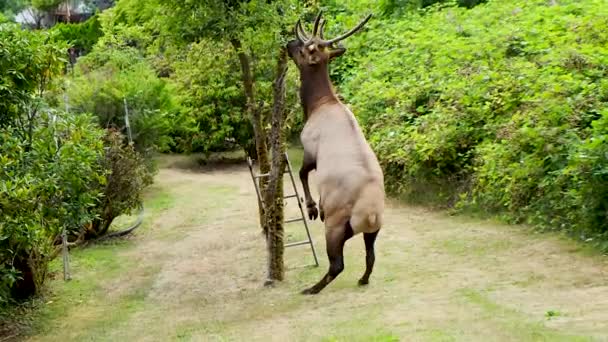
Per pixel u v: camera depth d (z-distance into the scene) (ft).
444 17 56.18
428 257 30.50
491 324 19.36
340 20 61.46
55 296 31.60
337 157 25.62
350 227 25.30
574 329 18.21
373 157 25.86
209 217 47.93
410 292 24.76
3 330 27.40
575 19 41.91
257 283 30.68
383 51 56.08
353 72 56.13
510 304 21.57
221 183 62.69
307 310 24.38
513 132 35.19
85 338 25.17
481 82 41.11
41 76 28.89
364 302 24.08
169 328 24.81
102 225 43.09
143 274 34.63
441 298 23.32
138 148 60.90
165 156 77.71
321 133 26.55
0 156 24.95
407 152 43.01
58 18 119.03
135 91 60.29
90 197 28.76
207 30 33.30
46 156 27.17
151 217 49.11
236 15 32.19
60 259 38.14
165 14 33.50
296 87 51.29
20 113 28.19
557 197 31.68
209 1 32.17
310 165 27.07
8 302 29.45
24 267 30.63
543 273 25.35
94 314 28.53
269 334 21.57
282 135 29.99
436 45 50.14
